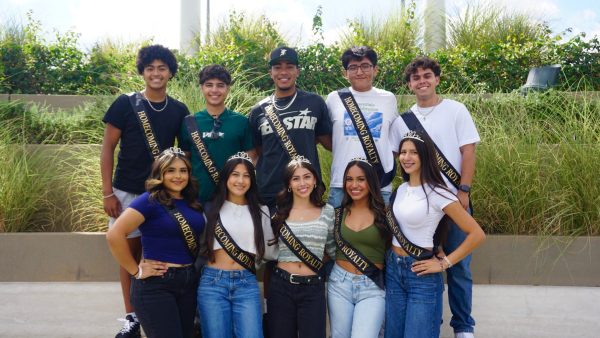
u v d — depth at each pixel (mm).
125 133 3766
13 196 4957
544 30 8258
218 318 3229
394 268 3275
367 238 3342
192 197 3324
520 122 5438
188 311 3307
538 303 4211
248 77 7293
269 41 8133
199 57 7414
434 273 3203
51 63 7840
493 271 4609
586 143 4945
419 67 3664
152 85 3717
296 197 3430
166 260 3174
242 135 3797
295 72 3824
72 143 5750
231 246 3258
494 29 8320
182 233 3186
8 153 5164
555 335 3771
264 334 3656
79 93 7668
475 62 7414
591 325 3893
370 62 3850
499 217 4875
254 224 3318
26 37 8242
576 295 4348
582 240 4551
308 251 3301
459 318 3648
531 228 4766
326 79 7340
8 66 7672
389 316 3289
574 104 5504
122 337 3652
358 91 3936
